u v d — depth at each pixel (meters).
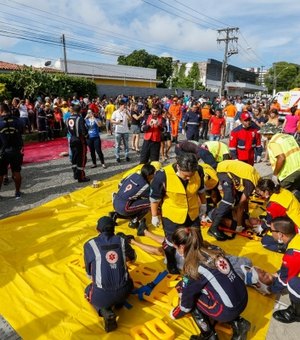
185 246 2.88
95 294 3.09
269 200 4.54
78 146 7.43
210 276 2.79
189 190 3.72
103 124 17.70
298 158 5.32
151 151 8.19
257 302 3.66
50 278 3.88
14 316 3.26
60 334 3.06
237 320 2.97
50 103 15.12
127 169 9.09
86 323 3.21
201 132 14.95
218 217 5.00
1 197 6.62
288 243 3.52
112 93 31.44
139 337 2.97
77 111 7.37
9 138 6.06
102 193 6.84
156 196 3.82
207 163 5.89
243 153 6.79
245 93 72.06
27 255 4.35
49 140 13.67
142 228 5.06
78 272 4.01
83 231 5.05
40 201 6.45
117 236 3.38
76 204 6.20
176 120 12.94
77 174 7.67
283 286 3.45
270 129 7.05
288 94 18.42
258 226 5.24
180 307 2.99
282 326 3.32
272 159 5.57
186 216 3.79
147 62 61.22
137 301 3.57
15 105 12.62
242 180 4.86
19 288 3.67
